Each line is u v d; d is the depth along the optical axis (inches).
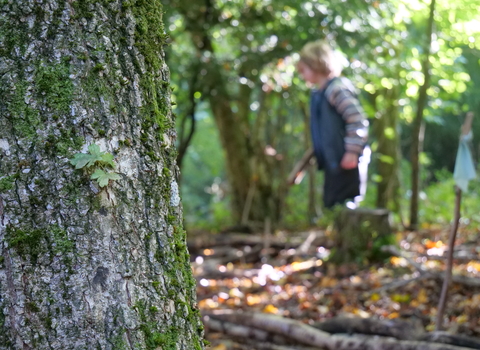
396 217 313.7
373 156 333.1
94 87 63.0
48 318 61.4
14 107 60.6
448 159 572.4
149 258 66.0
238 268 244.4
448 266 134.5
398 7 267.7
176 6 259.0
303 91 318.3
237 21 278.7
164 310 66.4
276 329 137.9
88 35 62.8
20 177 60.6
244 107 347.3
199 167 638.5
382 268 205.8
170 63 262.5
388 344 122.2
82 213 62.0
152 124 67.6
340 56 270.5
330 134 198.4
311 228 335.3
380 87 309.9
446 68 294.5
